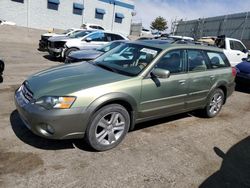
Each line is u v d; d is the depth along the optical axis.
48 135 3.01
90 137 3.21
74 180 2.77
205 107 5.12
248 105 6.83
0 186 2.54
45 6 26.94
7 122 3.97
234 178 3.19
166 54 3.99
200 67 4.67
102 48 8.53
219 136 4.45
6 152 3.14
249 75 8.04
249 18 24.14
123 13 33.03
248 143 4.29
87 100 3.06
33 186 2.60
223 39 11.55
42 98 3.00
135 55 4.09
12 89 5.86
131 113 3.63
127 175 2.97
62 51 10.87
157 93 3.83
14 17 25.38
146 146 3.73
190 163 3.41
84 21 30.08
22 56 11.73
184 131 4.48
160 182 2.92
